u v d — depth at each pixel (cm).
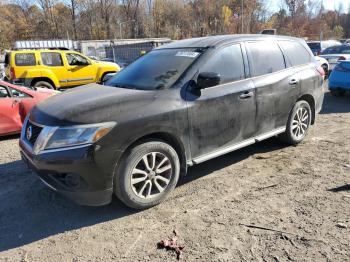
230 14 7119
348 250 305
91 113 352
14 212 396
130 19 7225
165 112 380
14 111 681
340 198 393
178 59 447
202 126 416
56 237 346
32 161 358
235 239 328
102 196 356
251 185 436
